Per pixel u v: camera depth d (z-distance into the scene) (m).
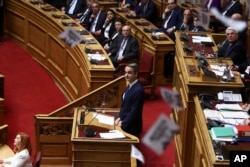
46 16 32.56
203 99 16.31
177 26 32.81
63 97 29.52
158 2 38.84
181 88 19.16
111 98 22.17
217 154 11.91
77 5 36.94
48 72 32.81
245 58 22.20
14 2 36.91
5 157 19.48
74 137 17.38
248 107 15.59
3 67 33.47
